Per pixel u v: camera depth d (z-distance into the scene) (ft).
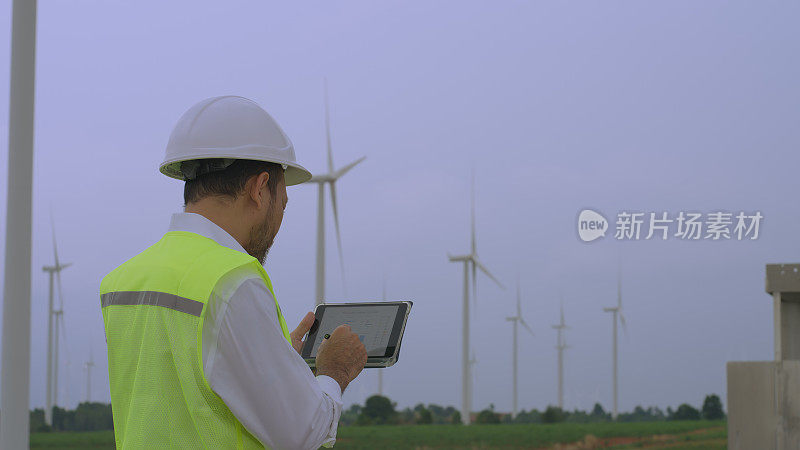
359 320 8.23
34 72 18.98
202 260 6.56
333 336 7.59
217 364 6.25
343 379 7.36
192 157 6.95
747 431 19.66
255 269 6.64
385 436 187.52
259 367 6.27
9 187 18.44
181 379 6.32
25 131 18.58
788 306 21.58
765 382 19.65
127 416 6.81
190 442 6.37
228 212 7.08
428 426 206.90
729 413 19.88
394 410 237.25
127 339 6.75
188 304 6.37
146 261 6.95
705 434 194.18
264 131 7.21
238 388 6.28
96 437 175.01
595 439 188.55
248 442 6.49
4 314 18.03
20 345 17.94
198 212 7.10
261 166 7.16
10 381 17.81
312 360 7.95
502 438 183.21
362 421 235.20
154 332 6.51
